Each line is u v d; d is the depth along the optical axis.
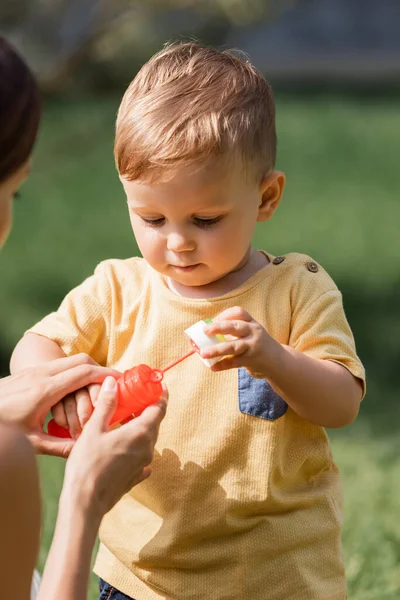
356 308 8.86
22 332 8.17
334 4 26.39
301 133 17.83
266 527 2.53
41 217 12.18
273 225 11.82
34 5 10.51
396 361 7.48
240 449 2.54
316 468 2.64
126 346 2.71
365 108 20.47
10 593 1.91
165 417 2.56
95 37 11.91
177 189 2.40
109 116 14.64
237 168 2.44
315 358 2.54
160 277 2.70
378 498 4.73
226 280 2.64
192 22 12.27
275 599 2.51
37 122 1.85
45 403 2.40
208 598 2.52
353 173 15.00
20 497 1.87
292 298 2.63
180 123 2.43
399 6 26.45
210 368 2.36
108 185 13.67
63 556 2.07
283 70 25.73
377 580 3.92
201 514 2.53
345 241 11.21
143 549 2.56
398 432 5.99
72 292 2.80
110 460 2.16
